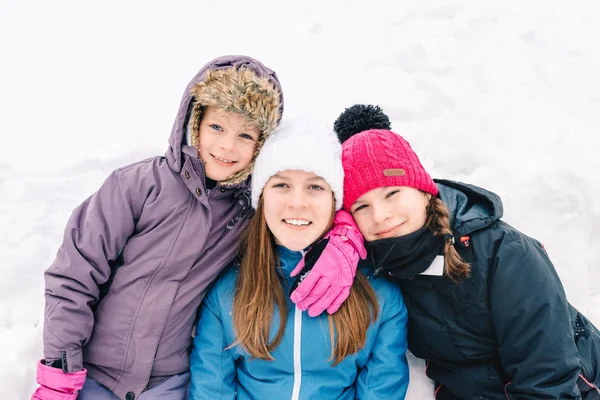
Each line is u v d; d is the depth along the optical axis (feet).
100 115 8.61
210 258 5.38
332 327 5.14
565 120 7.93
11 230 6.89
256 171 5.09
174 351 5.38
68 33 10.77
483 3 10.46
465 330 5.18
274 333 5.20
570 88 8.47
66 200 7.27
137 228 5.31
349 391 5.41
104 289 5.34
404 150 5.06
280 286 5.28
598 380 5.07
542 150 7.47
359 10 10.67
